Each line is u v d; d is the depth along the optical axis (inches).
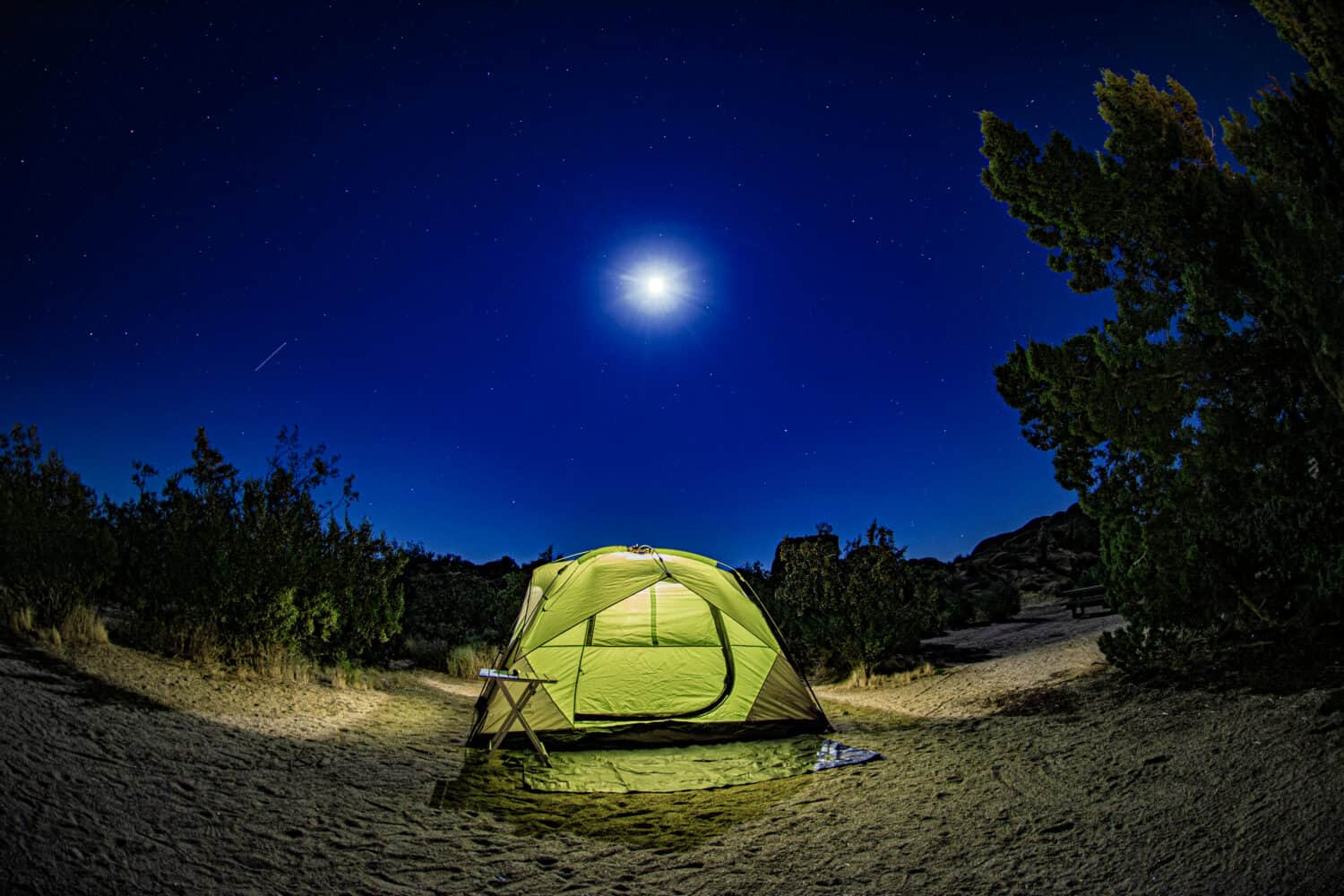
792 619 613.9
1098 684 309.4
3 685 208.5
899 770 244.8
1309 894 117.5
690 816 213.3
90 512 334.0
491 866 170.1
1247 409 278.7
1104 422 282.2
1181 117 334.0
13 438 340.5
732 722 325.4
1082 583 704.4
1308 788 156.6
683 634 398.6
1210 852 141.9
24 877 115.3
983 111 333.1
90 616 308.7
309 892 141.5
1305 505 253.1
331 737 268.5
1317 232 219.8
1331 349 213.0
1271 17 274.8
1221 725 214.4
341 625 414.6
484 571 999.0
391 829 185.0
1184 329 286.8
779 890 157.3
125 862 131.4
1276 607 265.3
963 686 401.4
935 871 158.6
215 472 372.2
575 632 386.3
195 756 204.4
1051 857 156.1
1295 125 263.4
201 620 339.3
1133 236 307.4
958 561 1350.9
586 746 296.7
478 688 478.6
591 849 185.5
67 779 158.7
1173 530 286.2
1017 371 341.7
